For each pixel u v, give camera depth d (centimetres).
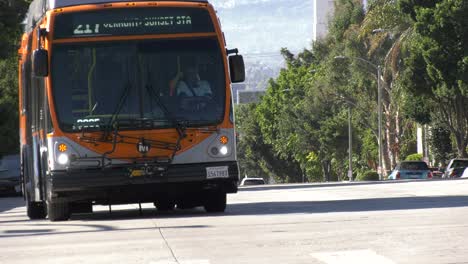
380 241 2016
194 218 2972
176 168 3000
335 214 2931
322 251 1869
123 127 2988
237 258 1817
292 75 17688
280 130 16612
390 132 12862
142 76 3000
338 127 14600
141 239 2294
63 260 1917
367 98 12962
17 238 2544
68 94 2989
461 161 9556
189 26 3044
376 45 10994
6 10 7956
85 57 3003
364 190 5038
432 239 2020
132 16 3023
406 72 9469
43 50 2972
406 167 9475
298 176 19888
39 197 3325
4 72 8844
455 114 9875
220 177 3020
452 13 8956
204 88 3031
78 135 2980
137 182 2988
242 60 3045
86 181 2977
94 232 2592
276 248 1958
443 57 9038
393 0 10556
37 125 3297
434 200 3644
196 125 3011
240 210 3431
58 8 3020
